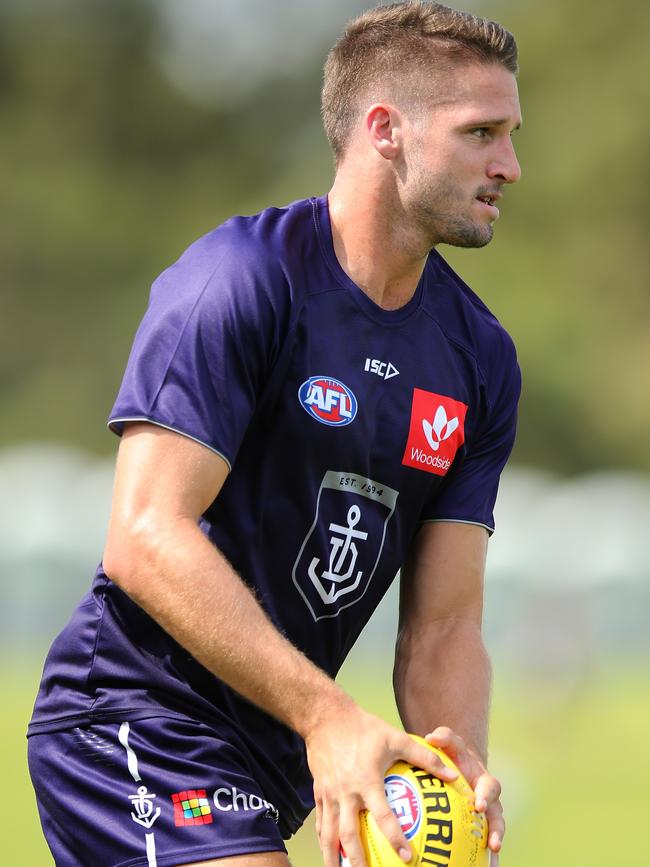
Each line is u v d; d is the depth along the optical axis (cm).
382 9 1362
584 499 10281
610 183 15200
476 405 1428
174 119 18700
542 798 3875
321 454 1311
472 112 1303
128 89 18750
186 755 1284
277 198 16675
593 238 15162
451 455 1403
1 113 18550
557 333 14425
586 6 16025
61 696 1338
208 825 1256
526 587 9331
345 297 1334
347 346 1329
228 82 19425
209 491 1237
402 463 1364
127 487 1224
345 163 1360
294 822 1413
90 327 15975
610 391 14375
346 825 1166
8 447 14788
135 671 1311
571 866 2867
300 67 19125
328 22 19462
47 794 1322
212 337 1252
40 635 9412
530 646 6009
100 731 1307
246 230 1324
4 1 19050
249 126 19062
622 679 8100
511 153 1327
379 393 1345
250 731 1324
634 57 15662
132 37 19212
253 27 19638
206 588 1179
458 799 1222
